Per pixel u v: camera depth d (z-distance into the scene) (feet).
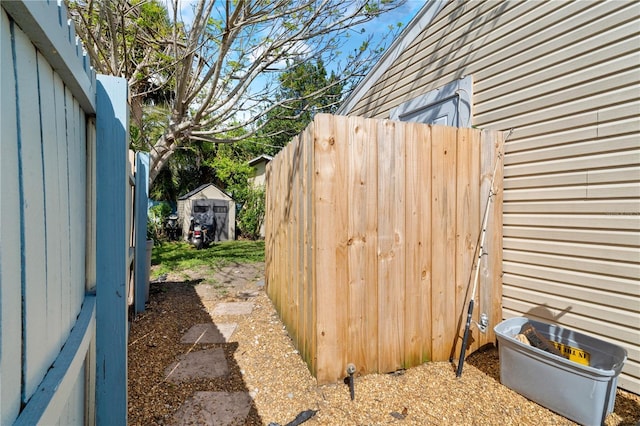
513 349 7.02
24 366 2.08
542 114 8.61
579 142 7.85
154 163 18.49
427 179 8.27
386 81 15.40
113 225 4.36
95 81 4.22
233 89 17.16
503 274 9.45
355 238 7.48
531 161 8.83
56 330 2.75
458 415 6.30
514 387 7.04
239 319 11.81
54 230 2.72
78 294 3.67
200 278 18.30
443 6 11.96
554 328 7.58
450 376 7.68
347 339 7.43
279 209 11.89
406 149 8.02
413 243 8.09
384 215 7.78
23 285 2.06
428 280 8.28
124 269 4.40
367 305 7.60
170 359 8.75
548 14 8.48
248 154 45.78
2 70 1.81
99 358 4.30
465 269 8.77
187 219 35.96
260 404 6.74
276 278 12.50
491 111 9.99
